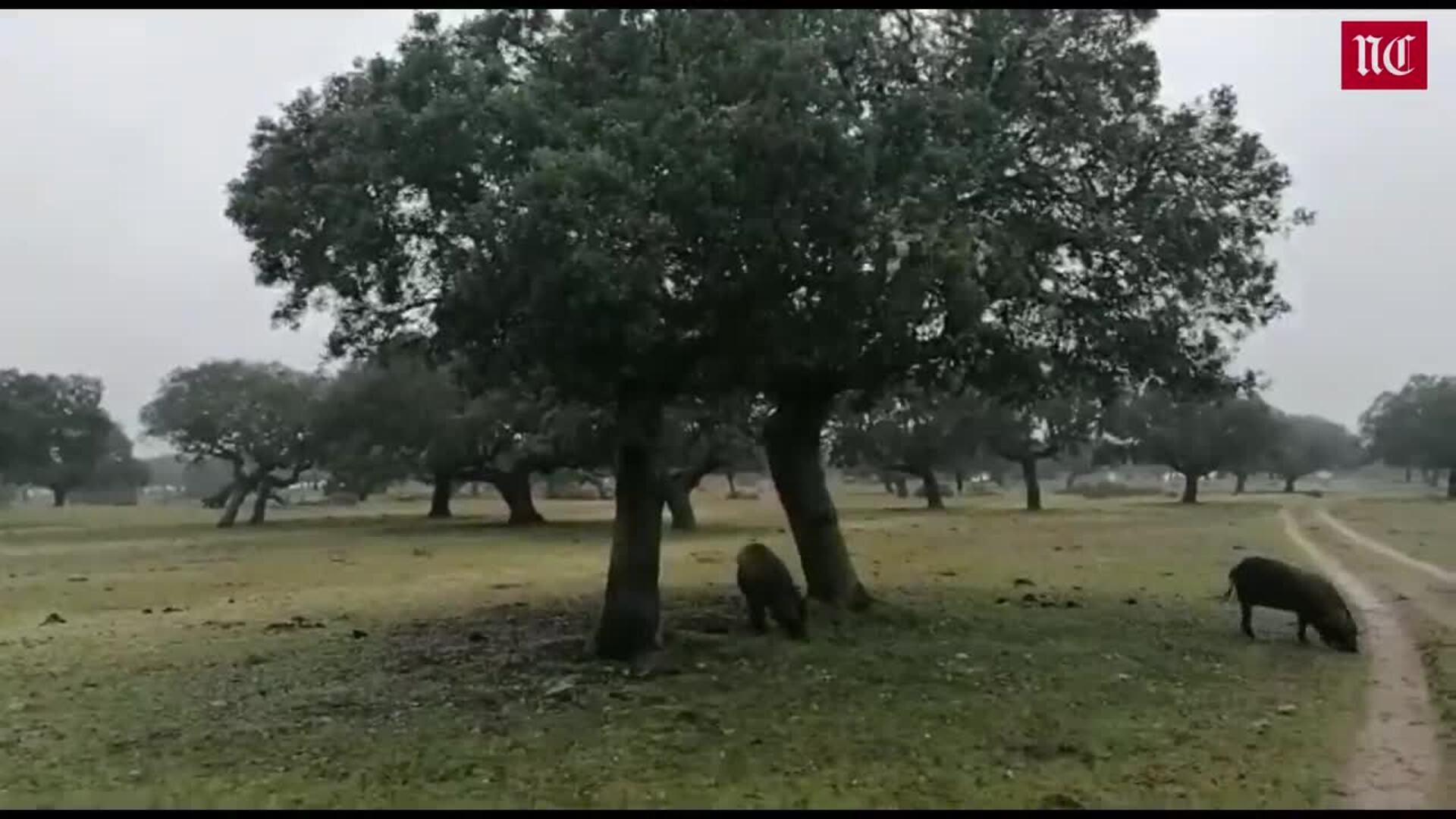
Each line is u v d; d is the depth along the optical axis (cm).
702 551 3466
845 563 1794
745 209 1160
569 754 986
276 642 1675
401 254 1259
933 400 2084
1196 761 952
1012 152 1423
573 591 2400
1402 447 9169
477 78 1205
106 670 1466
